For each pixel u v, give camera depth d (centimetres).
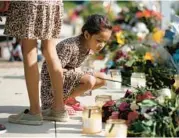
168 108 441
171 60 668
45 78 519
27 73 473
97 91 660
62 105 495
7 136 442
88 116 456
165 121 429
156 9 941
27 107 563
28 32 459
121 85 690
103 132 461
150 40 796
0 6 462
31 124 478
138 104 457
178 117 441
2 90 671
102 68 782
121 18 937
